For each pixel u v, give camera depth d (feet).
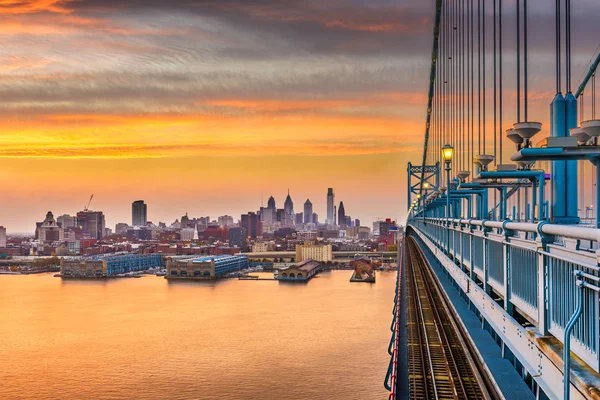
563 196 35.04
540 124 31.48
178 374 262.67
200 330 370.32
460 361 77.05
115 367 279.49
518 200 63.98
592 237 17.99
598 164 22.77
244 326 381.81
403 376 73.82
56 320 424.87
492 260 42.55
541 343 25.38
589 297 20.85
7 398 236.43
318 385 238.07
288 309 465.47
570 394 21.47
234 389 236.43
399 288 153.07
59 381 258.57
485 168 54.95
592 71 56.80
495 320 38.96
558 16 40.50
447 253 87.10
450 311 101.86
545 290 26.21
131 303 529.45
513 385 33.04
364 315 424.87
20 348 327.06
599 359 19.75
